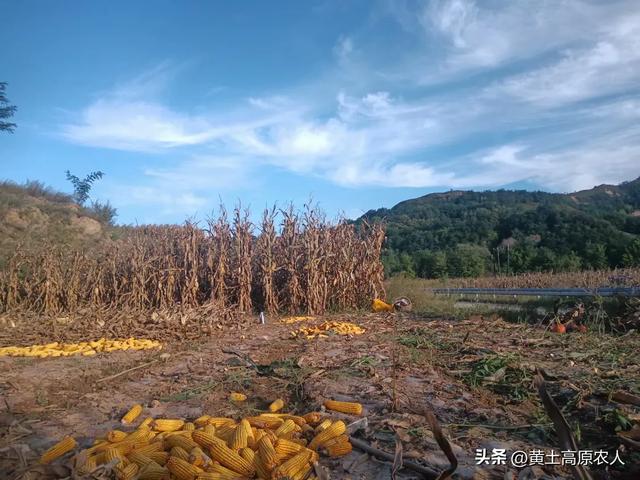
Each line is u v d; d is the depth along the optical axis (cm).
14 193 2756
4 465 430
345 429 484
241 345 1041
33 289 1628
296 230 1631
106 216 3072
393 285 1881
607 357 809
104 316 1330
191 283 1570
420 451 460
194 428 492
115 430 506
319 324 1322
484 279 3116
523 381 659
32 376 779
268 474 398
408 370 747
